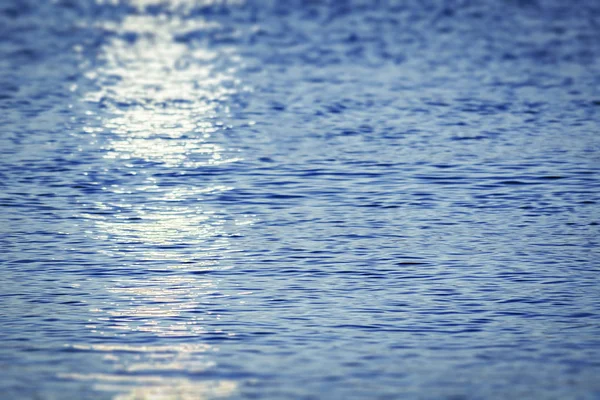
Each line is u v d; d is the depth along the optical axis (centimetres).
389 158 10862
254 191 9831
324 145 11431
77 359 6450
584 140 11594
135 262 8050
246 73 16162
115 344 6656
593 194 9656
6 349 6562
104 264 8000
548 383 6153
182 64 17062
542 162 10644
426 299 7344
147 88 14962
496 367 6353
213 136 11938
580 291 7456
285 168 10538
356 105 13575
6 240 8488
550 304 7238
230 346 6638
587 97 14025
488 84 15025
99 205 9419
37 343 6650
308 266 7962
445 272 7819
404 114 12975
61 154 11031
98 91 14675
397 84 15038
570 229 8762
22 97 14088
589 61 17062
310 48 18475
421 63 16888
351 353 6538
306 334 6800
